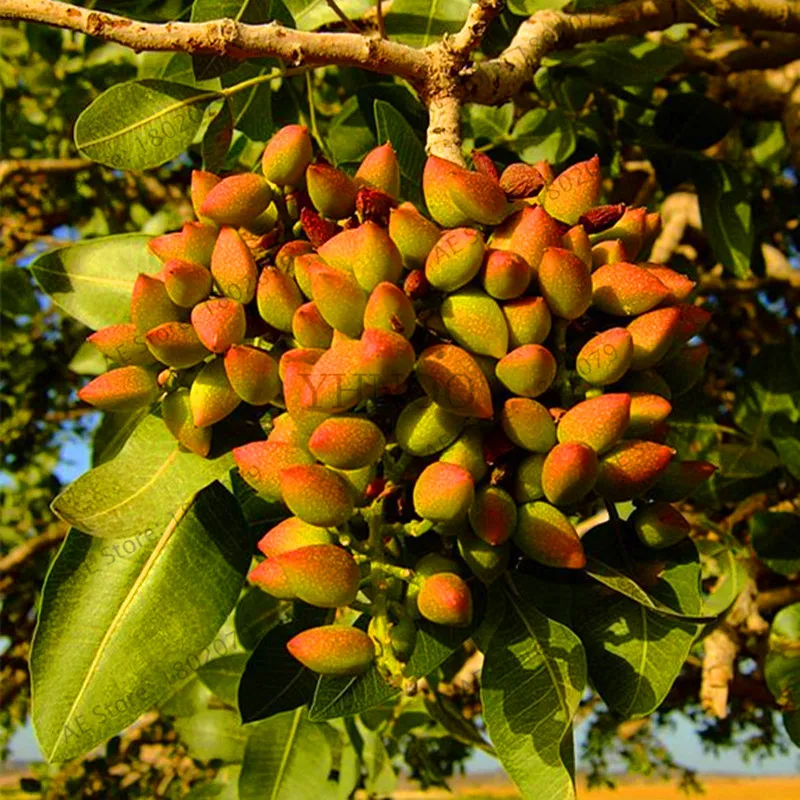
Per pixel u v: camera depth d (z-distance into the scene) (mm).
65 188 970
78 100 773
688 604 314
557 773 276
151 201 966
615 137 602
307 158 318
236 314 296
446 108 349
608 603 320
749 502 646
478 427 283
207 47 322
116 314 402
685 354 314
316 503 268
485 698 292
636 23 503
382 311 268
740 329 937
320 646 273
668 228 797
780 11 510
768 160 841
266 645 350
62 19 310
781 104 707
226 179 314
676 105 577
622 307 295
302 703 345
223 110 394
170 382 316
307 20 465
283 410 336
